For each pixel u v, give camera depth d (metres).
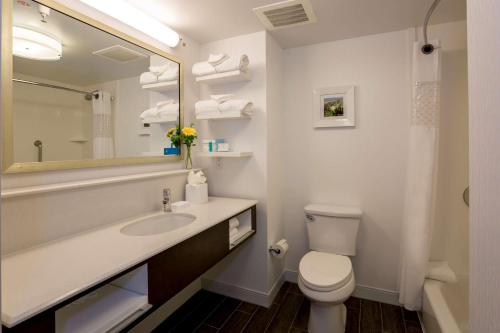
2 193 1.05
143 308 1.04
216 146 2.12
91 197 1.38
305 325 1.87
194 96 2.22
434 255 2.00
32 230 1.15
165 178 1.87
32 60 1.18
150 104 1.80
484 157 0.55
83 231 1.34
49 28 1.24
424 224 1.81
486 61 0.54
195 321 1.92
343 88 2.19
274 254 2.14
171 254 1.18
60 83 1.29
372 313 2.00
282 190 2.43
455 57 1.91
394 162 2.09
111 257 1.02
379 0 1.65
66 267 0.94
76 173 1.37
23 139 1.15
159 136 1.88
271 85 2.14
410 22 1.92
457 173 1.93
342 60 2.21
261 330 1.82
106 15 1.51
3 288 0.80
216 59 1.92
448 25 1.92
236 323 1.90
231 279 2.22
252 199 2.12
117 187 1.52
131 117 1.66
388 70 2.08
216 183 2.27
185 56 2.11
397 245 2.11
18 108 1.13
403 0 1.65
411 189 1.86
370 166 2.16
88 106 1.42
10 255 1.05
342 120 2.20
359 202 2.21
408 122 2.04
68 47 1.32
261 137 2.06
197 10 1.75
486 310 0.54
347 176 2.24
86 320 0.95
